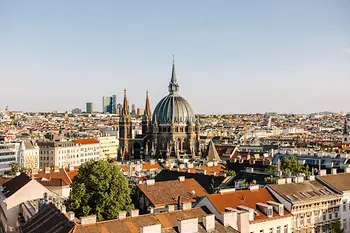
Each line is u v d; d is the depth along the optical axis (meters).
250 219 98.69
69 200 118.81
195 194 134.12
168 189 132.25
